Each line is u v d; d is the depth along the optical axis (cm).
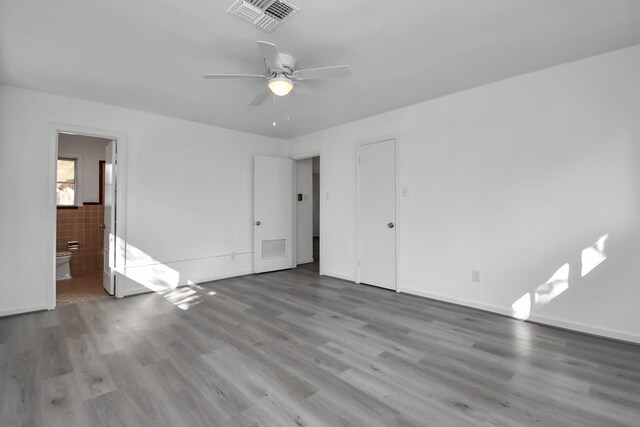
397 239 398
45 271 336
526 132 299
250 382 197
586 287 270
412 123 384
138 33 227
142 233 404
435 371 210
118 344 252
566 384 194
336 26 219
